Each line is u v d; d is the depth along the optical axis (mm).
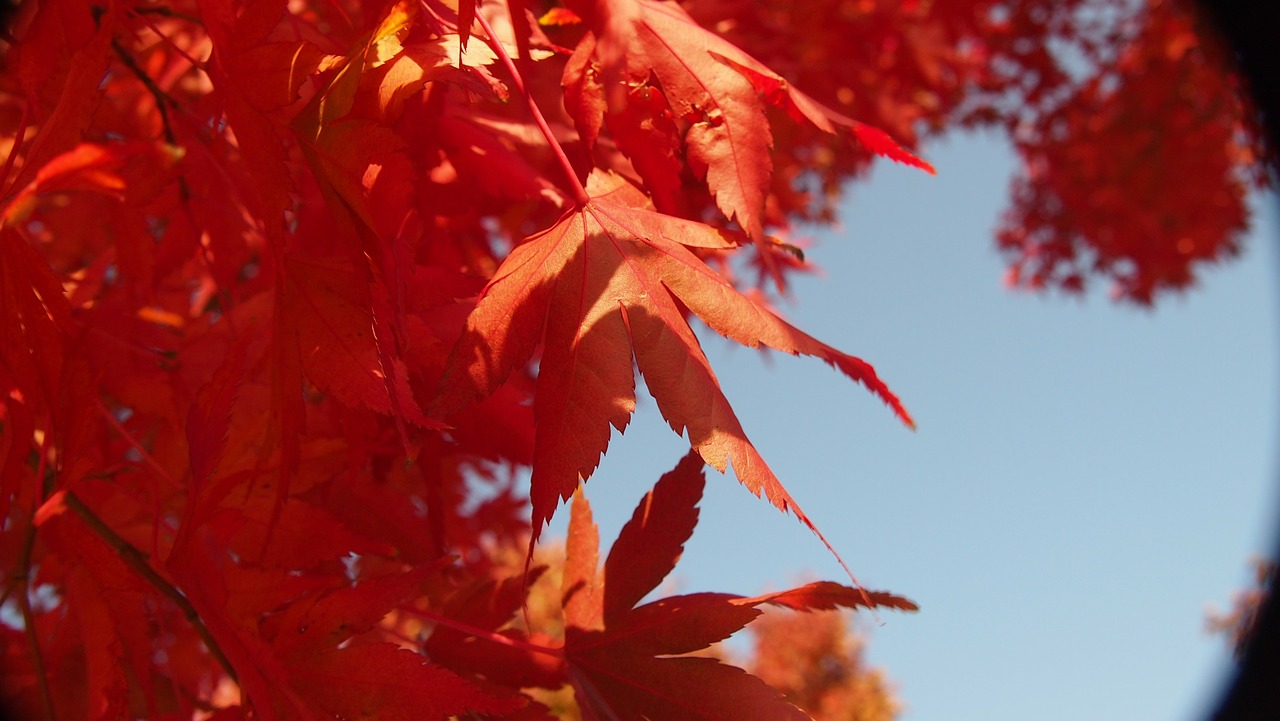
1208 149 1337
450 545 400
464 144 286
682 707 260
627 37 255
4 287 239
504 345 240
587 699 266
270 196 237
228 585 245
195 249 323
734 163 252
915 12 703
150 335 305
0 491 243
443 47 237
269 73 237
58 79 248
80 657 294
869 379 248
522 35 262
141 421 298
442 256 283
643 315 244
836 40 632
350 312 242
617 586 272
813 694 2467
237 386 244
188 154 320
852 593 249
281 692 239
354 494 298
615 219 251
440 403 236
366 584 245
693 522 273
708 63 255
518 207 335
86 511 245
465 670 275
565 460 236
